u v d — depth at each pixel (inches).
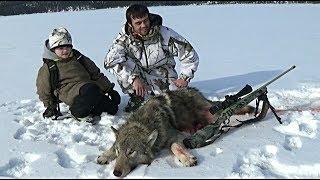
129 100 108.7
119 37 105.7
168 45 106.3
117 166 73.2
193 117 97.2
